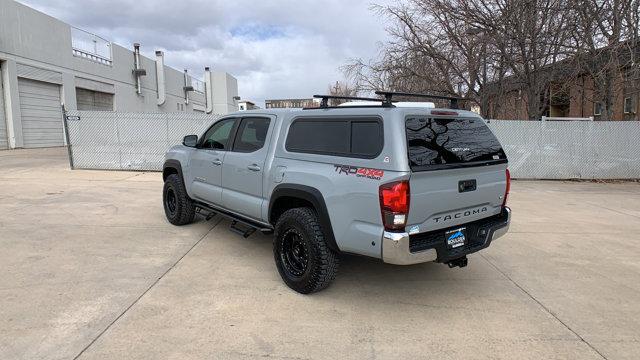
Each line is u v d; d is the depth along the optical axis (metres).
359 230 3.72
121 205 8.15
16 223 6.69
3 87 20.91
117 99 32.75
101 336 3.37
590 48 13.42
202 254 5.38
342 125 4.03
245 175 5.05
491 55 14.93
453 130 4.02
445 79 15.73
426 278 4.79
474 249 4.16
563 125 12.77
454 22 15.34
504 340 3.48
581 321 3.83
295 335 3.48
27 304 3.89
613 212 8.39
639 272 5.09
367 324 3.71
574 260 5.49
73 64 26.70
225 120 5.75
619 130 12.74
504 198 4.54
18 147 21.64
